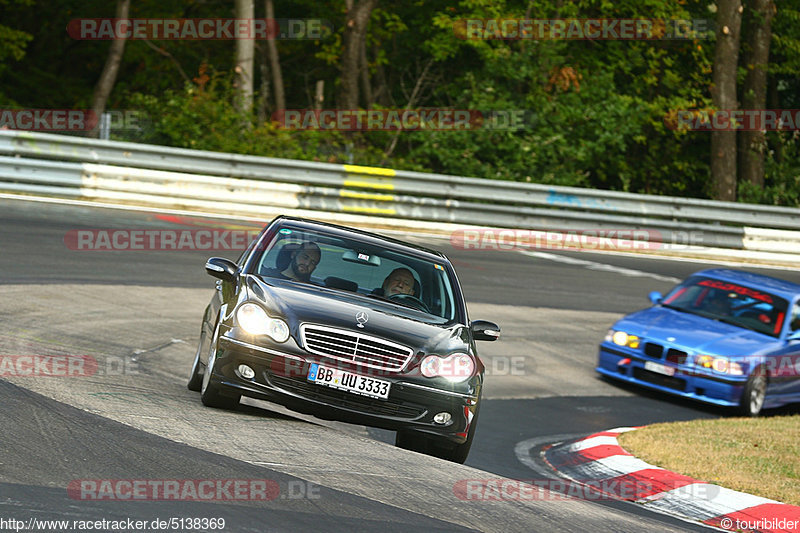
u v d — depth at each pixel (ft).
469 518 68.39
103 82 314.76
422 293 100.42
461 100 356.38
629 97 376.27
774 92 468.34
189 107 299.79
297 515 62.18
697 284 172.45
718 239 294.05
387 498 70.03
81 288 156.87
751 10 414.82
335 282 98.53
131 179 238.48
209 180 245.45
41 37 431.84
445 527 64.95
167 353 132.67
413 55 431.84
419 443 95.55
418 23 417.90
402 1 421.18
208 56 417.90
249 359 88.12
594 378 163.43
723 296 168.04
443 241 255.70
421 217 267.18
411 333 91.15
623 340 159.53
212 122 299.38
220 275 99.45
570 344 180.96
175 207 242.17
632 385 163.84
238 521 59.31
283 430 87.81
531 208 277.85
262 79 380.17
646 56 419.74
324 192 255.91
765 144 406.41
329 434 90.48
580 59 401.90
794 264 299.79
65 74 443.32
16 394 85.46
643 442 115.34
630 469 103.09
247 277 96.78
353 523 62.28
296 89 444.55
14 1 406.21
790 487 98.48
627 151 417.49
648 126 415.85
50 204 220.43
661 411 148.46
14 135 231.09
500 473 98.58
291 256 100.48
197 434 80.28
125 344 131.64
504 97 347.77
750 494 94.89
